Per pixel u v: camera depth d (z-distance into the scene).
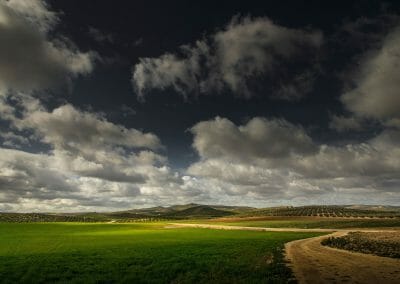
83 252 48.16
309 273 26.45
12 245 64.62
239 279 24.83
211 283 23.73
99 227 158.00
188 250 48.72
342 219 191.12
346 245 50.88
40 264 34.56
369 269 28.23
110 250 50.84
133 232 115.94
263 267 29.72
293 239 72.38
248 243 61.00
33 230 128.62
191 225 184.62
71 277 27.50
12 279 26.70
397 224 139.88
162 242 67.00
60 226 161.00
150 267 32.12
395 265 30.50
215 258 38.31
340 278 24.25
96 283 24.95
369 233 93.44
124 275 27.98
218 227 158.12
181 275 27.77
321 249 47.38
